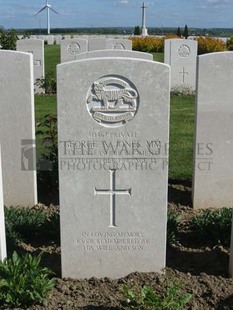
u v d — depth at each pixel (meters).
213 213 2.54
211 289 1.96
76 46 7.11
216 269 2.14
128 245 2.08
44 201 2.92
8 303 1.88
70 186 2.00
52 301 1.91
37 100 6.09
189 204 2.91
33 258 2.02
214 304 1.87
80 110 1.93
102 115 1.94
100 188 2.01
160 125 1.95
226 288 1.97
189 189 3.13
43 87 6.68
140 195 2.02
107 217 2.04
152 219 2.05
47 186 3.03
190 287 1.98
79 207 2.03
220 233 2.39
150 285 2.00
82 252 2.08
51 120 3.06
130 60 1.89
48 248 2.36
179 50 6.56
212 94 2.67
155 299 1.76
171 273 2.10
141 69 1.90
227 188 2.82
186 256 2.27
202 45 10.95
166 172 2.00
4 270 1.92
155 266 2.10
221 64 2.63
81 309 1.86
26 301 1.88
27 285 1.89
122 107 1.93
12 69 2.64
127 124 1.95
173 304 1.76
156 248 2.08
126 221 2.05
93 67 1.89
